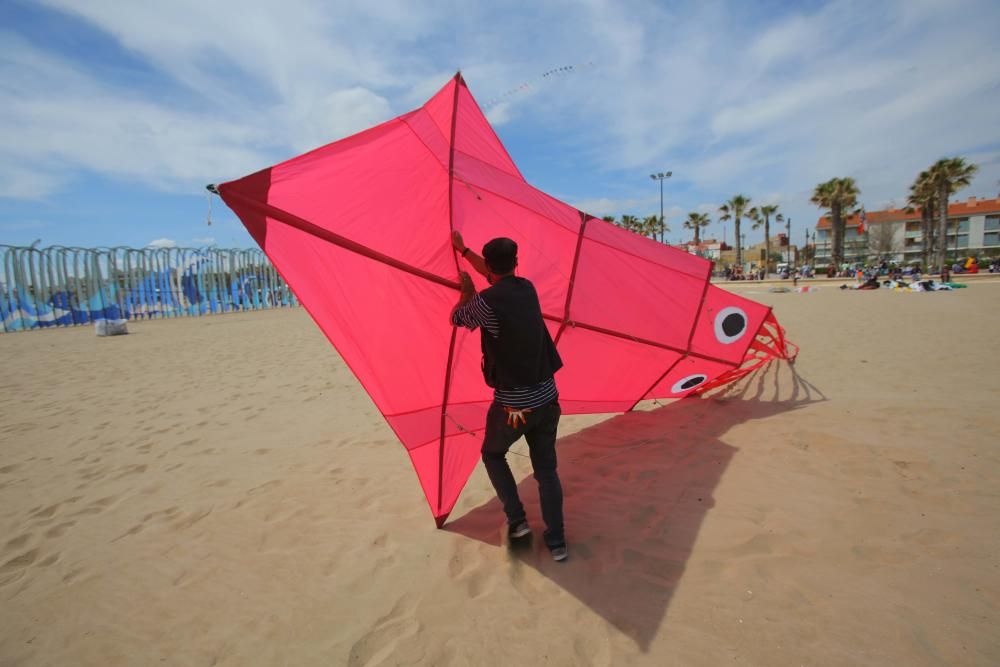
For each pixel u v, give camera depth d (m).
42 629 2.49
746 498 3.23
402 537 3.11
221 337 14.35
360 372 3.00
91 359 10.94
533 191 3.90
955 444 3.75
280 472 4.32
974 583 2.30
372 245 3.07
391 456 4.54
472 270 3.60
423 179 3.18
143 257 23.09
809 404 5.04
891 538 2.69
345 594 2.60
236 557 3.03
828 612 2.20
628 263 4.45
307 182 2.74
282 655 2.21
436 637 2.24
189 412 6.36
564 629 2.23
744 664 1.96
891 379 5.77
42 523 3.61
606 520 3.11
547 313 4.11
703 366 5.19
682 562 2.63
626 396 4.91
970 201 67.19
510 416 2.59
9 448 5.21
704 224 71.19
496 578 2.63
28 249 19.47
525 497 3.54
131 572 2.94
